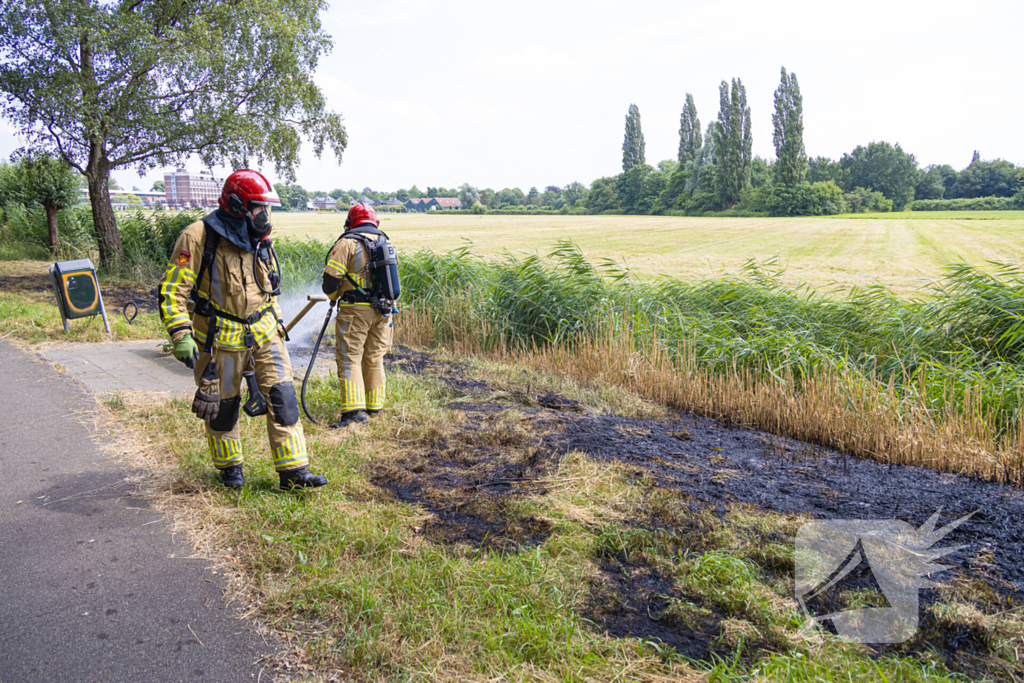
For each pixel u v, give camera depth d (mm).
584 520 3377
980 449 4660
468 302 9148
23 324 7977
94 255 15508
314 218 113312
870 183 133625
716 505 3637
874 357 7055
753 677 2150
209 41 13062
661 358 7305
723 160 115188
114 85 13047
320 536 2951
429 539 3064
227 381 3264
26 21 11789
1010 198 127000
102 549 2842
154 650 2213
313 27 15281
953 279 7934
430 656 2182
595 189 143875
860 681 2178
